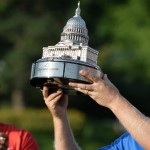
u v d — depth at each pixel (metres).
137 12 43.44
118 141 8.20
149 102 46.75
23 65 44.97
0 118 40.38
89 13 45.06
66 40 7.52
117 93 6.86
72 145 7.89
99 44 44.66
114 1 45.00
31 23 44.62
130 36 43.31
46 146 37.00
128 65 43.06
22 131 7.97
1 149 7.06
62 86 7.23
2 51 45.69
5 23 45.09
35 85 7.53
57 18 45.22
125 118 6.79
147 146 6.74
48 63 7.15
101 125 41.31
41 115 39.59
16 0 45.38
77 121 40.41
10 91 46.28
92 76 6.89
